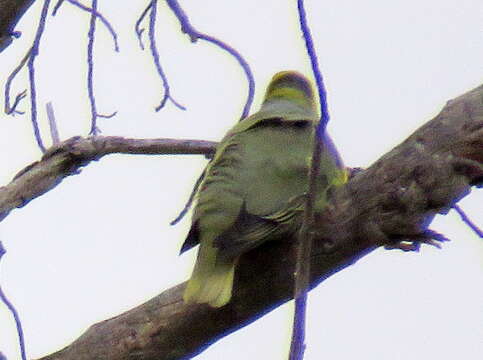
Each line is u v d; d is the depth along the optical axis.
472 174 8.36
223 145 10.11
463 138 8.33
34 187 9.51
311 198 6.43
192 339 9.09
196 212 9.32
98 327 9.19
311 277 8.89
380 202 8.45
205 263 8.96
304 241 6.33
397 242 8.56
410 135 8.54
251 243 8.84
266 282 8.99
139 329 9.09
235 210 9.14
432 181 8.34
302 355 5.91
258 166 9.54
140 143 10.20
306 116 10.83
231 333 9.17
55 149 9.60
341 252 8.65
